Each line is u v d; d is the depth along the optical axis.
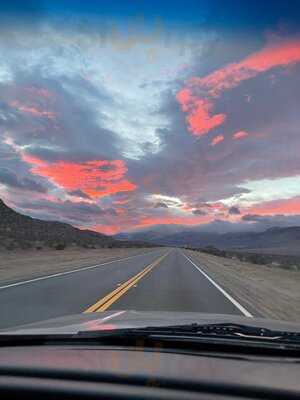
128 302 15.50
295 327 5.79
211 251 128.12
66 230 138.12
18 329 5.24
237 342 4.46
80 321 5.89
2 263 33.75
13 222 104.50
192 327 5.03
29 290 18.17
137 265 39.19
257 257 81.44
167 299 16.55
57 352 4.31
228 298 17.64
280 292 22.06
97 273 28.42
